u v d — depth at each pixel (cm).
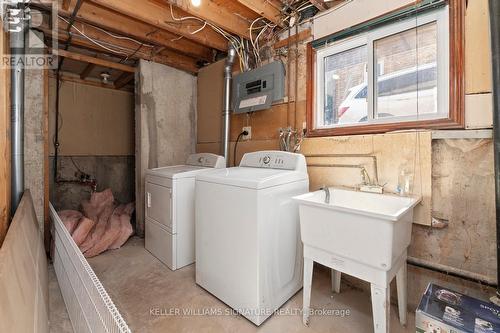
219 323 154
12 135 190
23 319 82
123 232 270
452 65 148
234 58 271
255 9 206
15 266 93
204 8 210
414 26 165
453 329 106
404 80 173
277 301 166
